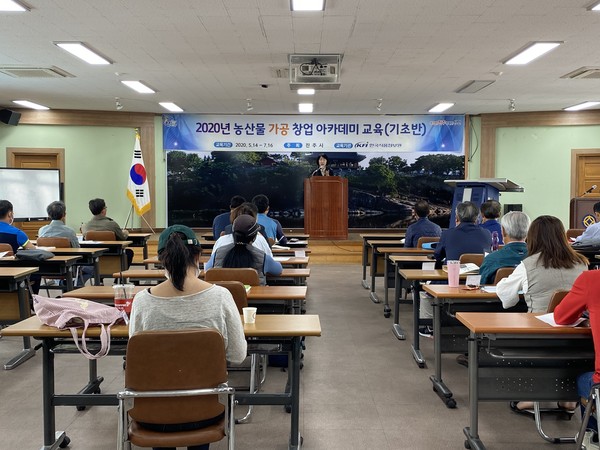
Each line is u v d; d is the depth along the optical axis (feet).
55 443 9.32
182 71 24.18
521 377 9.32
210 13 16.34
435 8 15.78
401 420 10.73
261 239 14.01
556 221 10.00
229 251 12.51
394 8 15.81
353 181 37.09
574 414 10.95
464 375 13.41
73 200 35.91
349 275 30.07
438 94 29.60
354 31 18.11
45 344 9.05
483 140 36.47
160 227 36.91
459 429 10.30
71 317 8.29
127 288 9.12
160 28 17.80
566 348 9.24
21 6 15.67
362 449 9.47
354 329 18.15
